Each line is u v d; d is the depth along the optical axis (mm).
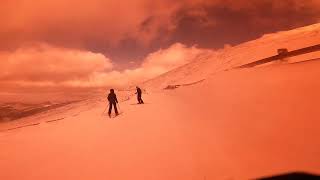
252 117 11117
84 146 10930
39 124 21516
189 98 23203
